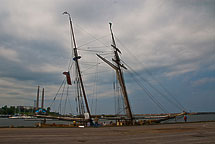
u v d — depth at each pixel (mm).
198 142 19500
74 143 18547
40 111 51438
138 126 43156
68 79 51188
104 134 26531
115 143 18719
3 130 30469
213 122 53375
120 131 31094
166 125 44844
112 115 56719
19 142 18766
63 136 23781
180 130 31812
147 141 20094
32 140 20141
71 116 53281
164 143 18906
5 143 18156
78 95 50250
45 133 26859
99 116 54750
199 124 46469
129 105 57750
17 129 32750
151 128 36812
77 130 32594
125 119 56000
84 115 48281
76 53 53219
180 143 18922
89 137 23125
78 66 52219
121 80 59875
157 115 60344
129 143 18766
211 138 22297
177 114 61094
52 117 51469
